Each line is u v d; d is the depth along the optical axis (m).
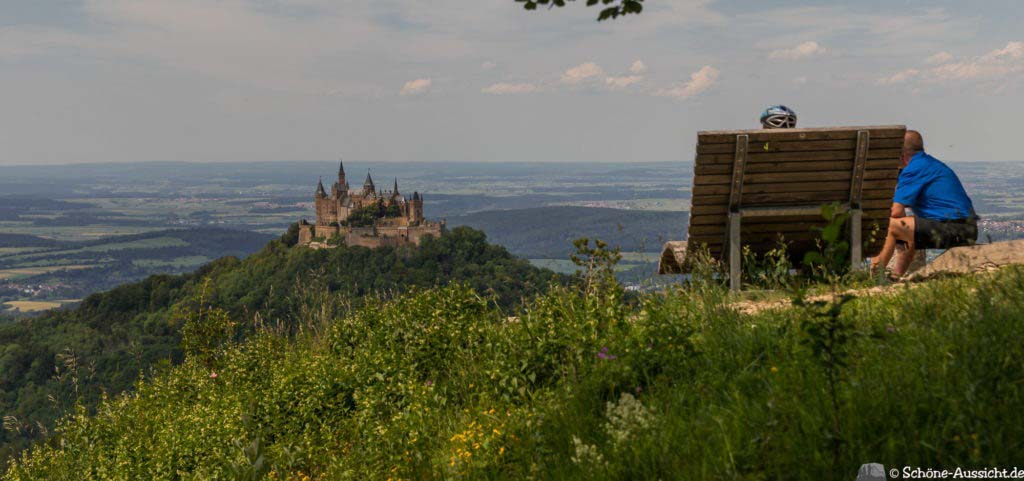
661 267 8.39
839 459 2.95
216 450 7.89
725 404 3.81
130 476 9.18
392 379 6.88
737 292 6.83
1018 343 3.41
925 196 7.88
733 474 3.09
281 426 7.59
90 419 11.61
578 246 6.34
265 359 10.42
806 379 3.62
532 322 6.11
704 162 7.37
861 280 6.82
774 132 7.23
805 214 7.61
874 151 7.44
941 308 4.36
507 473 4.30
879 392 3.30
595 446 3.82
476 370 6.43
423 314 8.08
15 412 104.62
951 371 3.34
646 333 4.95
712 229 7.67
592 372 4.91
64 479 10.84
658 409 4.04
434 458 4.99
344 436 6.91
